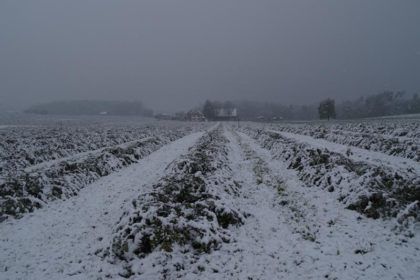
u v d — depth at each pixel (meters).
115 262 8.06
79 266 7.86
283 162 20.17
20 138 29.03
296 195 13.10
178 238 8.43
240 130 57.62
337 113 130.88
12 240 9.27
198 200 10.73
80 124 66.19
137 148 23.72
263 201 12.73
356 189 11.66
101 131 41.53
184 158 16.80
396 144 21.42
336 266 7.58
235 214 10.39
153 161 21.75
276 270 7.59
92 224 10.45
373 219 10.20
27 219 10.88
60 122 74.62
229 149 25.94
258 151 26.42
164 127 58.97
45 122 72.81
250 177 16.67
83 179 15.37
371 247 8.41
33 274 7.52
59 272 7.61
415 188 10.88
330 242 8.84
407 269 7.32
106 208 11.96
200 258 8.13
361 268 7.45
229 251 8.55
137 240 8.22
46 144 25.38
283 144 23.75
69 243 9.10
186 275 7.42
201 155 17.55
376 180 11.73
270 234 9.57
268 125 68.62
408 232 9.11
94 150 26.66
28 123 66.94
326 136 33.50
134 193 13.67
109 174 17.66
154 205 9.40
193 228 8.85
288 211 11.43
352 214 10.66
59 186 13.49
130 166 20.03
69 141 27.58
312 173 15.02
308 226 9.97
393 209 10.16
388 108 120.38
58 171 14.74
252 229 9.96
